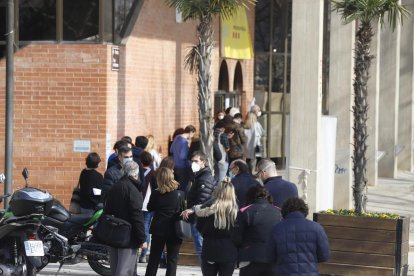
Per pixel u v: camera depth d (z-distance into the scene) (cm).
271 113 4981
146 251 2606
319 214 2292
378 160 4659
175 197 2186
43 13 3181
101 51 3148
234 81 4838
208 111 2956
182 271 2442
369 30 2356
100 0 3145
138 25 3391
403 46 5288
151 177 2578
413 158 5506
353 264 2264
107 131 3159
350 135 3238
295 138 2686
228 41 4419
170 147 3450
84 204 2530
